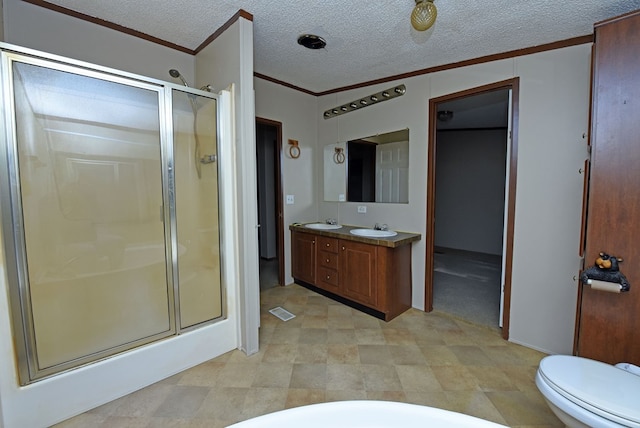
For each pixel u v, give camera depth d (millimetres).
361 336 2410
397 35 2156
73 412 1553
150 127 1874
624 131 1530
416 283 2943
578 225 2016
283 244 3629
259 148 5020
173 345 1907
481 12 1793
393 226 3121
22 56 1400
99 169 1725
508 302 2348
